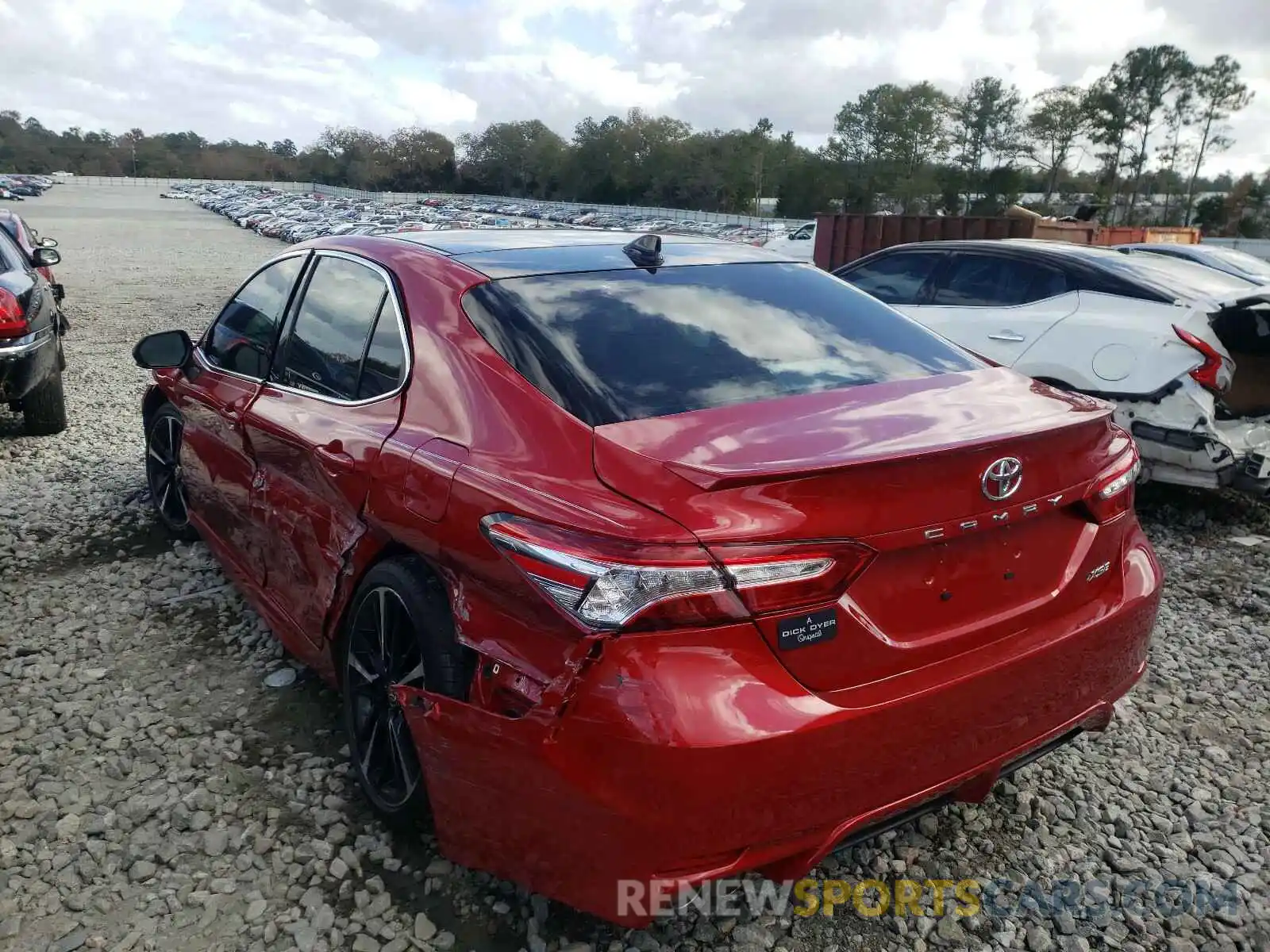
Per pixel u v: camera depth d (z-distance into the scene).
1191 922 2.45
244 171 168.50
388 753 2.69
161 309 15.05
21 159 164.62
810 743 1.90
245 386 3.56
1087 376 5.48
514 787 2.03
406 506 2.39
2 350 6.21
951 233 15.73
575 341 2.47
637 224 80.06
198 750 3.06
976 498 2.11
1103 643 2.42
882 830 2.17
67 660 3.66
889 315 3.08
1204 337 5.19
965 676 2.12
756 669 1.90
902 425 2.18
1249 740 3.32
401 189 147.75
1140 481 5.46
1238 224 81.38
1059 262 6.08
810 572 1.92
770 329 2.74
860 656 2.02
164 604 4.15
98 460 6.33
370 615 2.69
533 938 2.31
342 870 2.51
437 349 2.59
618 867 1.92
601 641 1.88
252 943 2.29
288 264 3.67
